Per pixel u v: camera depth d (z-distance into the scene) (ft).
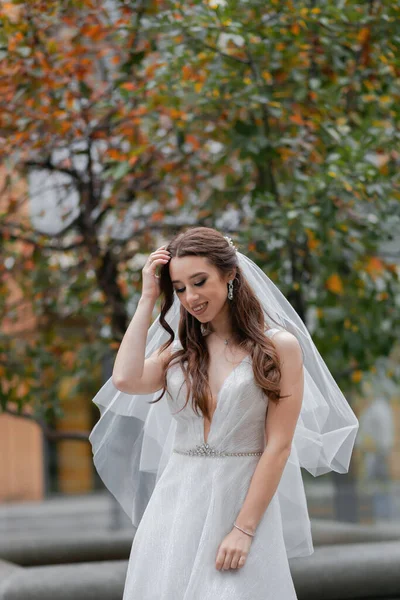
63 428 65.57
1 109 19.93
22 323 26.02
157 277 12.73
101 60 22.52
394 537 21.21
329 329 21.66
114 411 14.32
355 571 17.22
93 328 24.35
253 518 11.55
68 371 24.93
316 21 19.40
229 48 19.90
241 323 12.20
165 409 14.11
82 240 23.65
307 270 21.52
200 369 12.17
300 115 20.38
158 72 19.21
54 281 24.52
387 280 22.50
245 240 19.69
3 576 16.53
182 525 11.88
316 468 14.20
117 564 17.17
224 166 22.27
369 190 19.04
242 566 11.50
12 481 64.59
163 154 22.13
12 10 20.48
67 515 57.88
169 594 11.73
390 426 53.11
